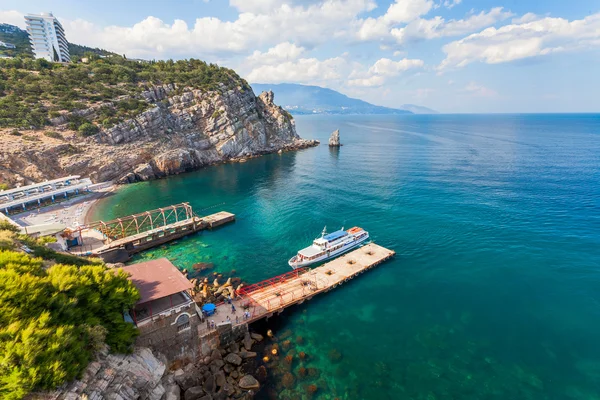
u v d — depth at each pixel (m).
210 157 156.25
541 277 51.34
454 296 48.81
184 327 35.34
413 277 54.53
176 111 156.25
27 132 110.75
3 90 123.88
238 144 169.12
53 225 62.25
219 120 163.25
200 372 35.09
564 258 55.97
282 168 144.75
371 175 122.19
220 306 45.47
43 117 116.00
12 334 21.97
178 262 62.91
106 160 118.19
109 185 116.00
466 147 185.75
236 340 40.81
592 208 76.38
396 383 34.91
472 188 97.50
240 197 103.12
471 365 36.72
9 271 25.59
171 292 33.75
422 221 75.38
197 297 46.44
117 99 141.62
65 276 28.45
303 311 47.31
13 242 37.88
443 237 67.12
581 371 35.16
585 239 61.75
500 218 73.81
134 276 37.19
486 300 47.31
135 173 124.50
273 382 34.88
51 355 22.31
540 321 42.53
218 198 102.69
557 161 132.88
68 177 101.25
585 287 48.28
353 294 51.00
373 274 56.19
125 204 96.69
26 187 90.88
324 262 62.00
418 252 62.31
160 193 108.44
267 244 69.88
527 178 106.00
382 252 62.16
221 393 32.53
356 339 41.47
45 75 141.12
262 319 45.22
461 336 41.06
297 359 38.19
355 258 60.38
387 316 45.53
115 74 159.12
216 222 80.38
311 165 149.12
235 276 57.06
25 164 100.50
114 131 126.38
